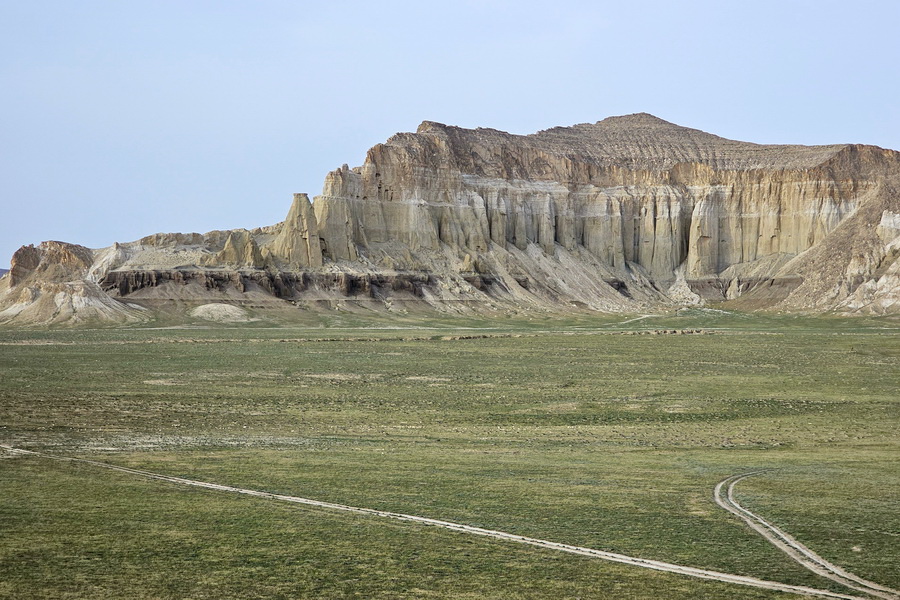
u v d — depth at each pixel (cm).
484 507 4588
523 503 4672
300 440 6900
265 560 3716
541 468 5666
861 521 4306
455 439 7056
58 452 6144
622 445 6806
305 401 9481
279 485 5084
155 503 4619
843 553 3809
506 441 6969
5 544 3881
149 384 10838
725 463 5925
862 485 5138
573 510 4531
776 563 3684
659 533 4122
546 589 3375
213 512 4447
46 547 3850
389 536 4053
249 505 4594
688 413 8775
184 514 4406
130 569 3588
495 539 4022
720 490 5000
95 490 4906
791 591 3359
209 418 8150
